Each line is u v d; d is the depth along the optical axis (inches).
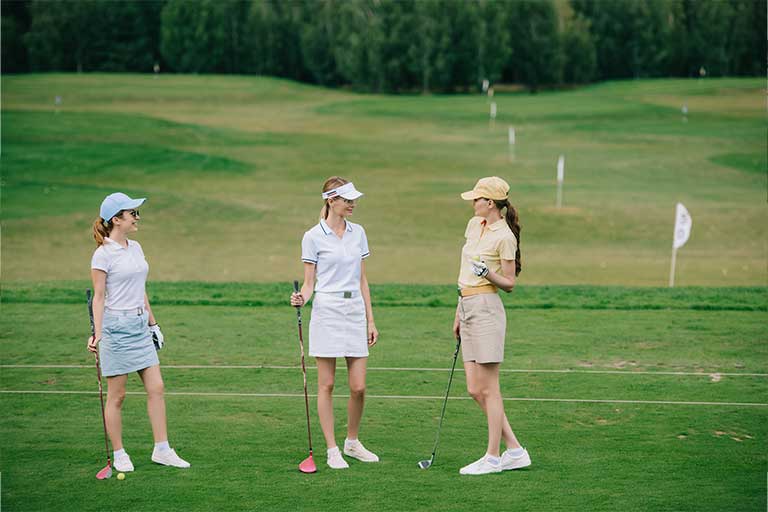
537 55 3410.4
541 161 1515.7
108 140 1584.6
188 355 335.6
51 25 3582.7
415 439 237.6
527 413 259.9
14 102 2410.2
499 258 216.1
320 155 1565.0
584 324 395.9
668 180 1314.0
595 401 272.5
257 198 1117.1
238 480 201.2
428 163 1491.1
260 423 251.1
